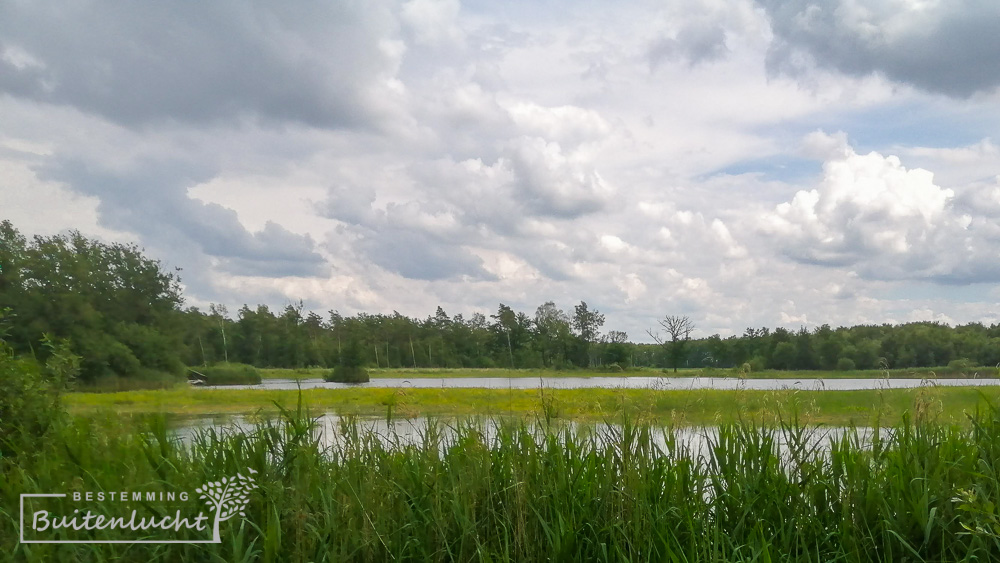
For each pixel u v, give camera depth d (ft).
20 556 14.17
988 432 17.75
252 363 114.11
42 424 18.58
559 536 14.46
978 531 13.60
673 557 13.56
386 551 14.39
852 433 18.61
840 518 16.05
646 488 15.67
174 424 23.09
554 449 17.30
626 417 17.34
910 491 15.61
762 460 17.03
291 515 14.44
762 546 13.92
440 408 23.70
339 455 16.99
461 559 14.58
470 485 15.88
